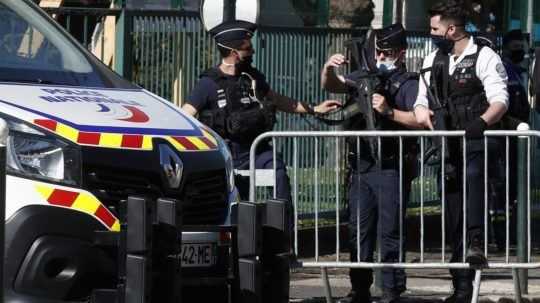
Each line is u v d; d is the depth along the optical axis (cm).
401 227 1633
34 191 1116
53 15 2019
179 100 2139
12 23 1362
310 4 2414
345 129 1700
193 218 1243
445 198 1636
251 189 1650
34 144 1131
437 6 1627
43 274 1106
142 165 1189
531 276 2003
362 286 1677
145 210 1113
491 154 1622
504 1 2731
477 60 1608
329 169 1902
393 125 1658
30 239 1104
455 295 1677
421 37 2503
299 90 2319
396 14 2544
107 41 2064
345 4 2464
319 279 1975
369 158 1630
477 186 1608
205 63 2158
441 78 1627
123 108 1256
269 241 1251
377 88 1638
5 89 1200
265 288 1254
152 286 1139
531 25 2802
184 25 2136
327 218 1958
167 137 1238
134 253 1115
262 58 2252
